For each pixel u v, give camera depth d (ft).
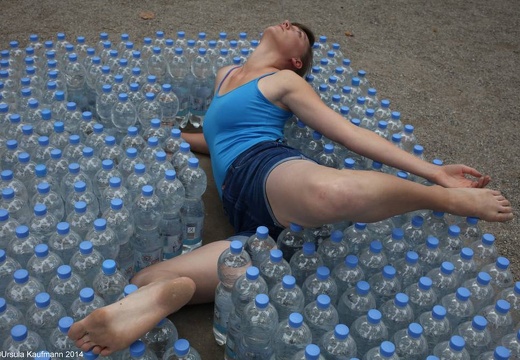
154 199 8.02
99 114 10.64
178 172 9.29
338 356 6.15
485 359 6.43
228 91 9.39
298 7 20.98
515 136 14.07
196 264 7.55
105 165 8.16
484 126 14.42
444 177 8.67
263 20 19.25
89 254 6.75
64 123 9.90
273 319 6.38
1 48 15.35
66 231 6.89
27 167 8.33
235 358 7.00
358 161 9.68
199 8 19.57
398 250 7.86
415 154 9.61
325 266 7.25
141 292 6.10
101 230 6.98
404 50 18.62
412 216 8.58
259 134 8.75
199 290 7.66
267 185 7.77
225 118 8.93
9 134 9.30
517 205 11.37
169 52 12.64
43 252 6.55
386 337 6.50
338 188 6.89
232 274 7.07
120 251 7.88
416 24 20.85
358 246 8.05
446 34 20.26
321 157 9.38
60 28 16.92
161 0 19.81
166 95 10.94
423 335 6.68
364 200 6.95
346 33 19.30
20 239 6.99
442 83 16.62
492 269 7.84
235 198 8.38
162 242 8.44
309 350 5.57
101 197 8.22
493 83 16.97
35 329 6.20
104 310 5.69
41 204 7.14
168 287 6.17
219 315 7.38
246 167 8.25
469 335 6.68
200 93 12.28
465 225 8.62
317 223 7.32
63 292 6.49
